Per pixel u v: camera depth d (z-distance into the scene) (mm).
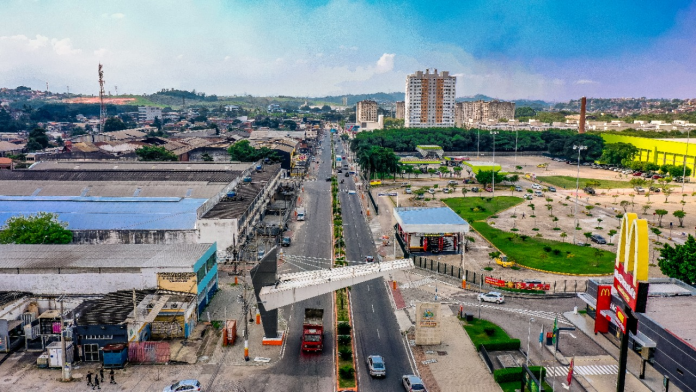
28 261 98625
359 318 97688
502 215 185000
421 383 71250
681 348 71562
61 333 79125
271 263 86250
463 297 107875
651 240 149375
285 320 97375
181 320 89062
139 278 95125
